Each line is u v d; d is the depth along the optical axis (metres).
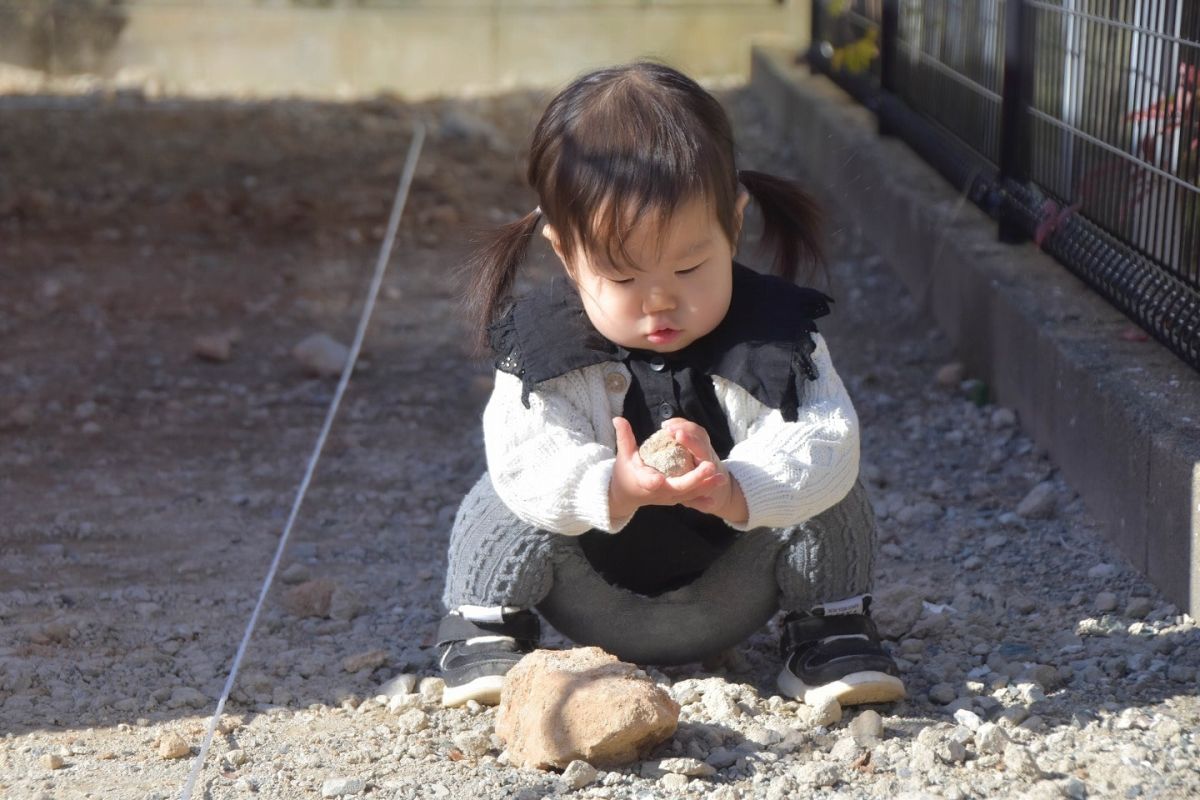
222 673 3.71
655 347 2.94
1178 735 3.10
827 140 8.89
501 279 3.23
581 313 3.05
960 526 4.50
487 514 3.30
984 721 3.23
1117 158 4.79
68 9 13.55
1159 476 3.86
